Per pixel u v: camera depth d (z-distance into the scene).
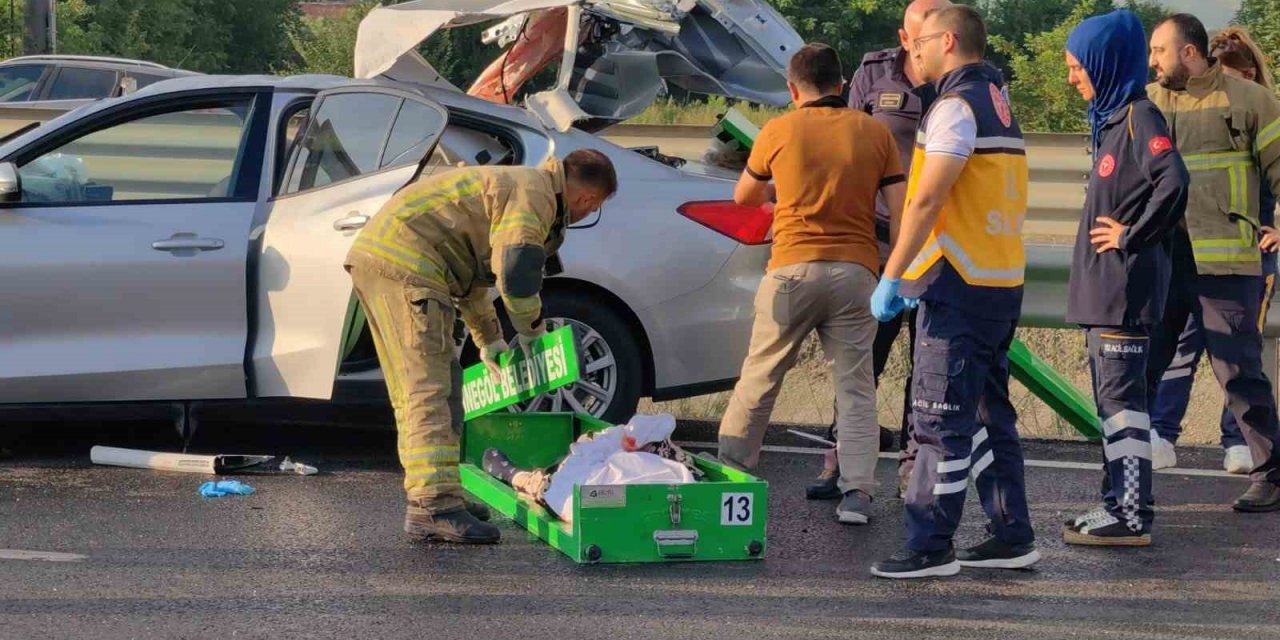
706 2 11.20
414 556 7.91
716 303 10.40
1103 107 8.34
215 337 9.94
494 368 8.80
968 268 7.49
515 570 7.67
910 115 9.57
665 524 7.90
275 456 10.47
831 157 8.58
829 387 13.77
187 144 13.63
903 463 9.64
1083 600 7.44
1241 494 10.12
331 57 57.03
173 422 11.50
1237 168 9.55
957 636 6.76
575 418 9.73
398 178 9.77
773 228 8.82
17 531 8.21
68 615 6.71
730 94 11.63
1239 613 7.26
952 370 7.57
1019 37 65.56
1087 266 8.46
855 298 8.68
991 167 7.47
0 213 9.80
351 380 10.11
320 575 7.49
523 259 7.89
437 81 10.75
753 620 6.92
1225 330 9.59
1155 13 46.25
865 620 6.97
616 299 10.24
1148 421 8.59
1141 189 8.16
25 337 9.71
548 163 8.27
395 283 8.15
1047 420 13.18
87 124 10.06
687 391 10.45
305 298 9.78
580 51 11.17
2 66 20.89
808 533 8.72
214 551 7.90
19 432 11.09
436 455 8.16
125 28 65.00
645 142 17.80
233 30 75.12
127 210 9.96
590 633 6.64
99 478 9.62
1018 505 7.98
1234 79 9.61
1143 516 8.56
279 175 10.20
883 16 63.31
